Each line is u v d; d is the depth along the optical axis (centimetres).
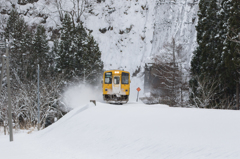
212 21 4378
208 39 4388
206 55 4375
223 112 1784
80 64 6209
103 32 10025
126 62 8950
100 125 2259
